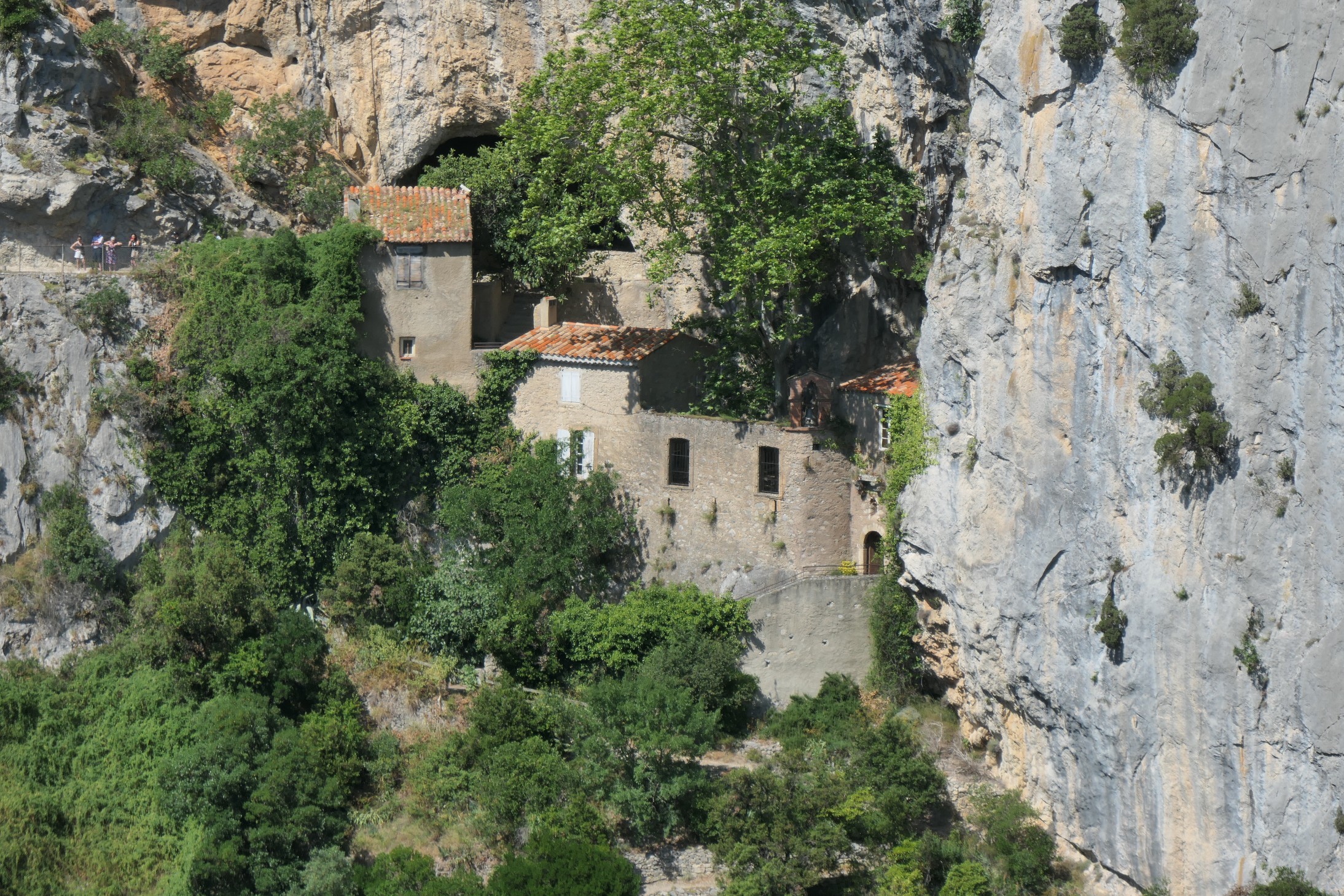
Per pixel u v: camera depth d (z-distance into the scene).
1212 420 63.84
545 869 70.38
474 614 81.81
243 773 74.06
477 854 73.62
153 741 77.94
